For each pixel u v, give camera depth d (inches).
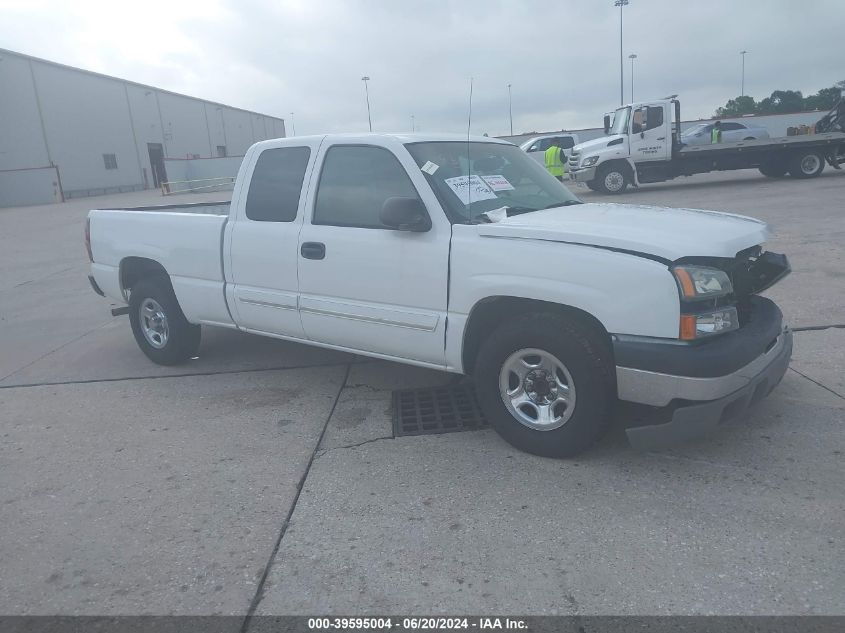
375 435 177.2
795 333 234.8
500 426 162.2
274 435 181.0
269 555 127.9
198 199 1234.0
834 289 285.9
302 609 112.9
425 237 166.4
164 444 179.3
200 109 2378.2
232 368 238.5
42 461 172.9
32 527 141.8
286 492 150.7
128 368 247.3
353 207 182.5
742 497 137.6
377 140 179.6
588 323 150.4
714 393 135.3
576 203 197.6
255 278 204.4
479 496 144.1
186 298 225.3
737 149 770.8
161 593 118.7
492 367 159.2
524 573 118.6
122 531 138.6
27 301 388.5
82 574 125.3
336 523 137.3
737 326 141.8
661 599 110.2
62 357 267.4
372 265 175.3
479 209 170.7
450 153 183.3
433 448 167.5
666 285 134.5
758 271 171.6
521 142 1293.1
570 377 148.1
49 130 1578.5
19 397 222.7
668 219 161.8
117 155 1851.6
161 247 229.6
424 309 168.7
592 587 114.0
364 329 181.5
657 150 774.5
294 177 196.1
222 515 142.6
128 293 253.0
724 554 120.2
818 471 145.3
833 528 125.4
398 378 218.7
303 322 195.6
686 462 152.8
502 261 152.6
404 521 136.6
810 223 453.7
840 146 782.5
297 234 191.3
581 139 1368.1
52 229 807.7
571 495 142.3
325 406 199.0
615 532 128.6
